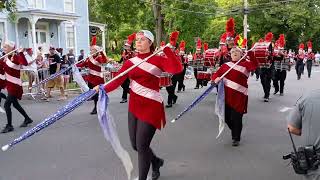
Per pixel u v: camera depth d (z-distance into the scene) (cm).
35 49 2314
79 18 2692
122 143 752
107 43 4366
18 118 1030
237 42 934
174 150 704
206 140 774
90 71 1095
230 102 727
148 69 494
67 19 2506
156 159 554
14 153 692
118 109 1166
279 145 738
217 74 739
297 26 4453
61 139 787
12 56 876
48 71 1445
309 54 2383
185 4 3056
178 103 1291
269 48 1097
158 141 765
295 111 340
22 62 878
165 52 491
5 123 970
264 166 616
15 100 891
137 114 498
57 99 1406
